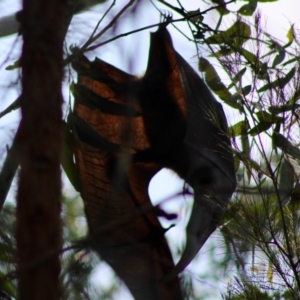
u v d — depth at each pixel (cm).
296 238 614
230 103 673
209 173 660
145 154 700
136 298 612
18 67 486
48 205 467
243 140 642
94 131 647
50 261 459
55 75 484
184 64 724
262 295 617
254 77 648
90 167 659
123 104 655
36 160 470
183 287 622
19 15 493
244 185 632
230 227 630
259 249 623
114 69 673
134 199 668
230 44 666
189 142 692
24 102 477
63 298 474
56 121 480
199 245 608
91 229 593
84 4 523
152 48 724
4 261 489
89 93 645
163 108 711
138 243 632
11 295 488
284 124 635
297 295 602
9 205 498
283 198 609
